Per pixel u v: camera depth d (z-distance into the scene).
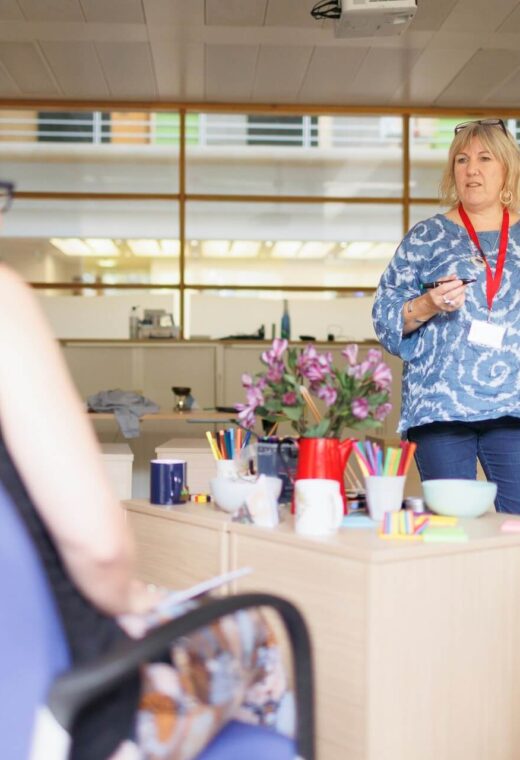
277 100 8.24
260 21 6.34
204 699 0.88
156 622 0.98
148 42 6.73
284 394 1.73
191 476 3.61
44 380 0.77
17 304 0.79
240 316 8.54
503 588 1.45
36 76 7.53
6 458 0.78
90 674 0.71
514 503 2.14
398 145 8.59
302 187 8.59
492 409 2.11
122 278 8.48
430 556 1.35
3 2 6.04
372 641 1.28
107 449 3.82
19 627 0.73
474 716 1.41
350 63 7.20
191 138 8.49
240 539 1.56
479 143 2.24
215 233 8.55
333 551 1.34
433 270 2.26
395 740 1.31
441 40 6.69
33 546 0.74
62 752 0.71
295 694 0.89
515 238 2.24
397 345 2.21
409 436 2.25
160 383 7.02
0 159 8.39
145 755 0.83
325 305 8.62
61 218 8.43
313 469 1.67
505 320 2.17
